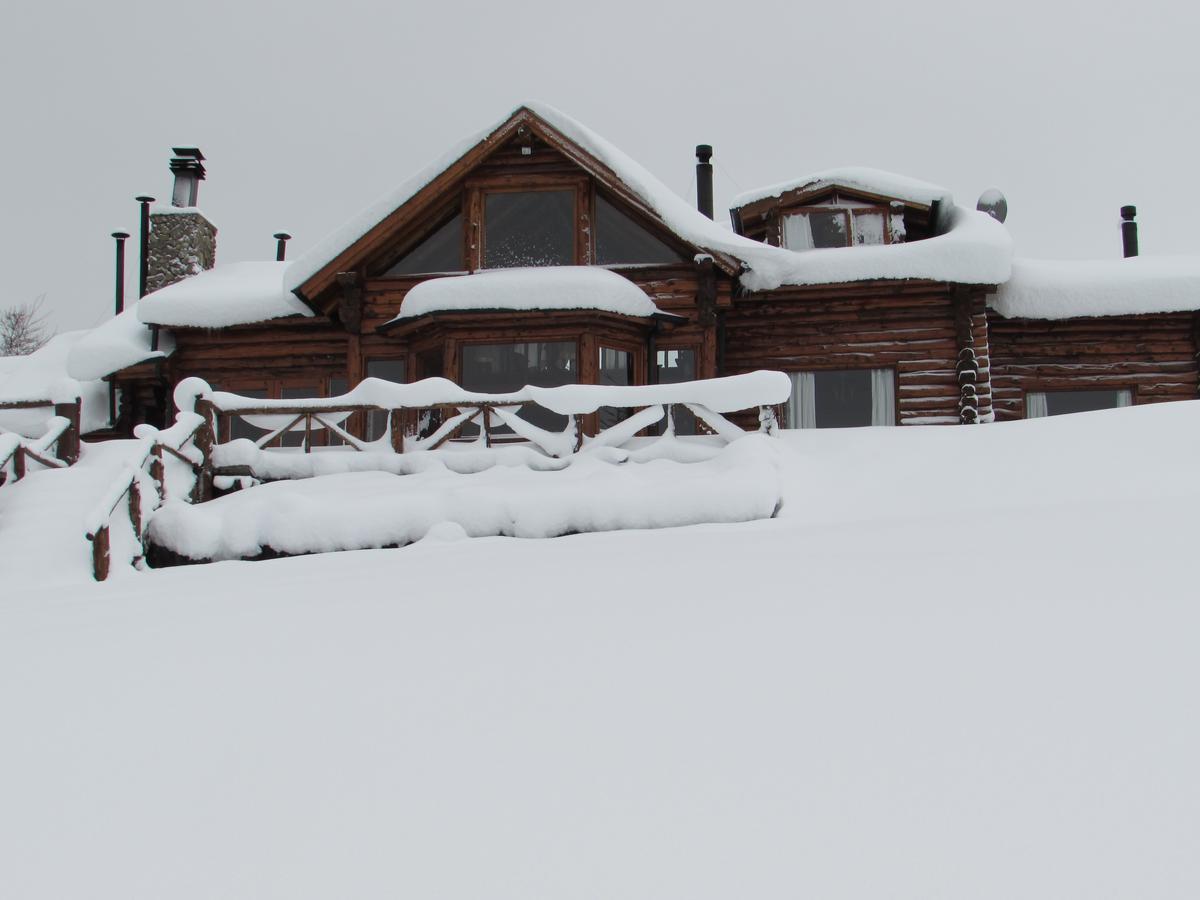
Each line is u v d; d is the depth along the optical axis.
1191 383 13.80
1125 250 17.06
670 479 8.24
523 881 1.60
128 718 2.63
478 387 13.27
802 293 13.46
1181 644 2.50
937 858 1.57
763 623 3.07
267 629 3.66
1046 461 8.37
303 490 9.21
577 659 2.84
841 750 2.02
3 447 8.50
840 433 10.27
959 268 12.75
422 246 13.45
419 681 2.75
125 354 14.02
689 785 1.91
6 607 5.35
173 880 1.69
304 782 2.08
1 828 1.95
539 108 12.43
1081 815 1.67
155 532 8.22
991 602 3.09
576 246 12.77
